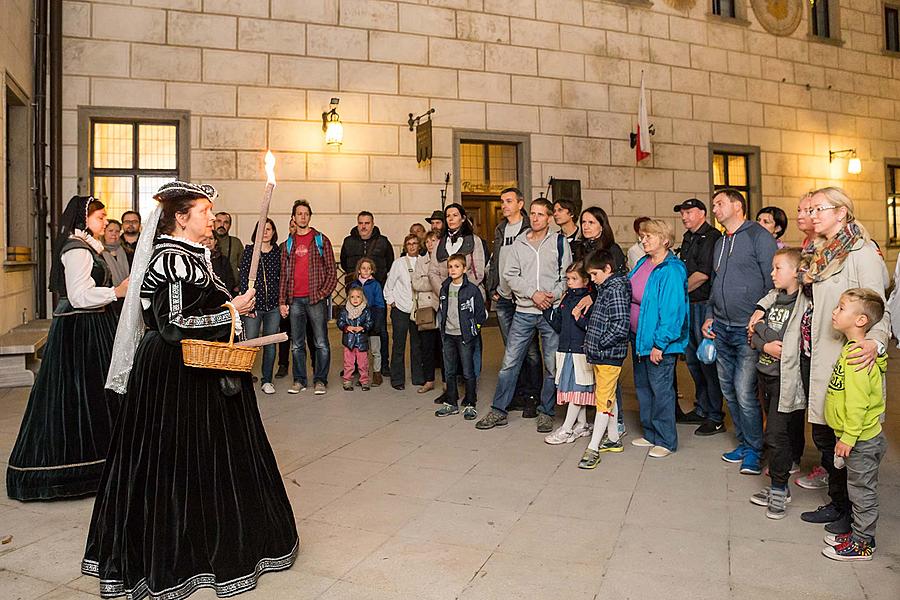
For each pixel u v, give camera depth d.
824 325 3.13
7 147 8.75
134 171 9.77
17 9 8.37
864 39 15.66
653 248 4.48
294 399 6.38
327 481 4.06
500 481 4.02
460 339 5.64
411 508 3.60
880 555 2.93
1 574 2.87
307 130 10.45
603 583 2.73
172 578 2.56
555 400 5.27
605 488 3.87
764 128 14.28
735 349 4.26
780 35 14.52
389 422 5.50
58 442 3.71
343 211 10.66
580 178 12.38
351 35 10.72
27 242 8.84
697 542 3.11
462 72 11.48
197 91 9.85
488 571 2.85
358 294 6.77
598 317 4.38
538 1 12.09
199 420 2.70
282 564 2.84
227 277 6.66
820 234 3.23
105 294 3.70
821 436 3.21
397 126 11.02
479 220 11.87
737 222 4.30
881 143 15.80
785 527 3.27
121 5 9.51
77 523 3.44
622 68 12.81
